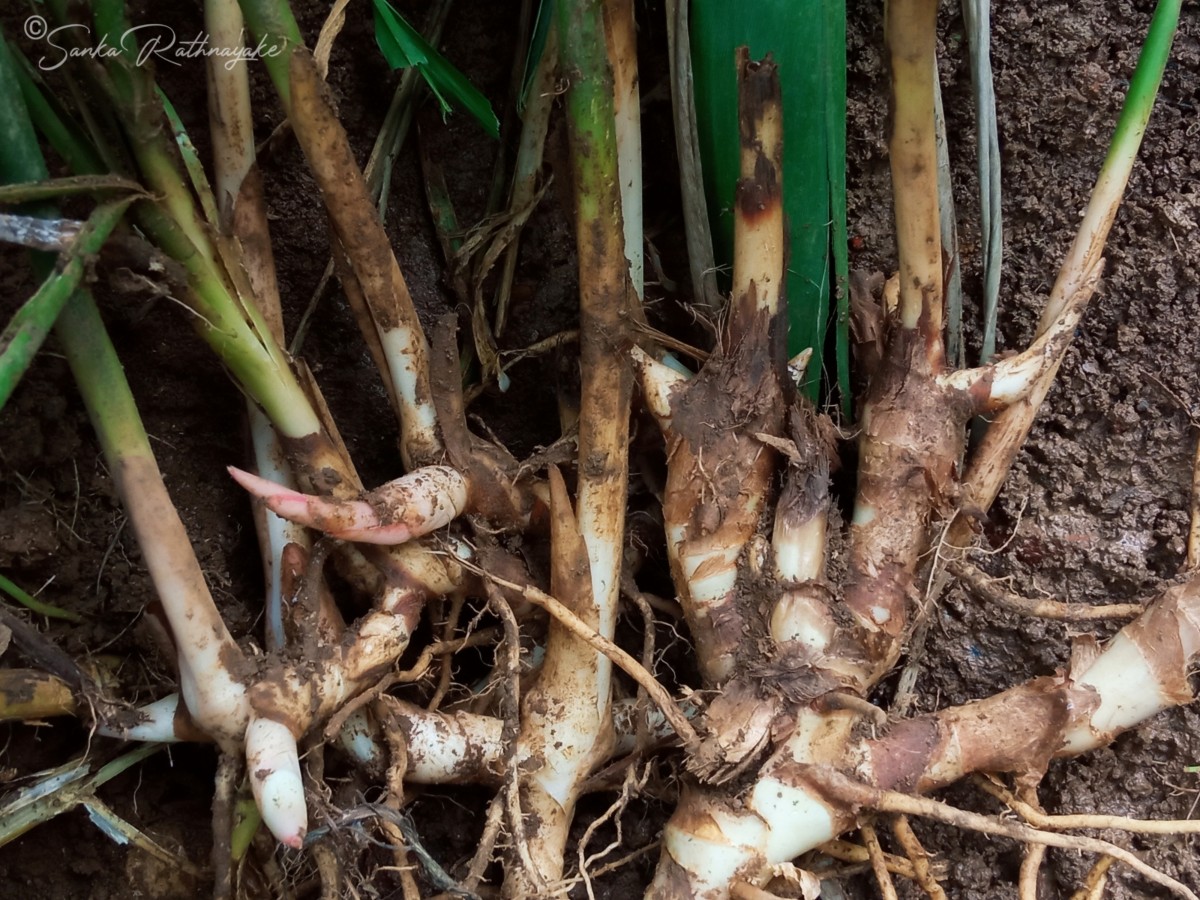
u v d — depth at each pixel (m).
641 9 0.42
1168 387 0.42
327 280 0.41
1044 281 0.43
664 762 0.39
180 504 0.40
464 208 0.45
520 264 0.45
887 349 0.36
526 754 0.36
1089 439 0.43
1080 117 0.42
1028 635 0.42
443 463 0.37
